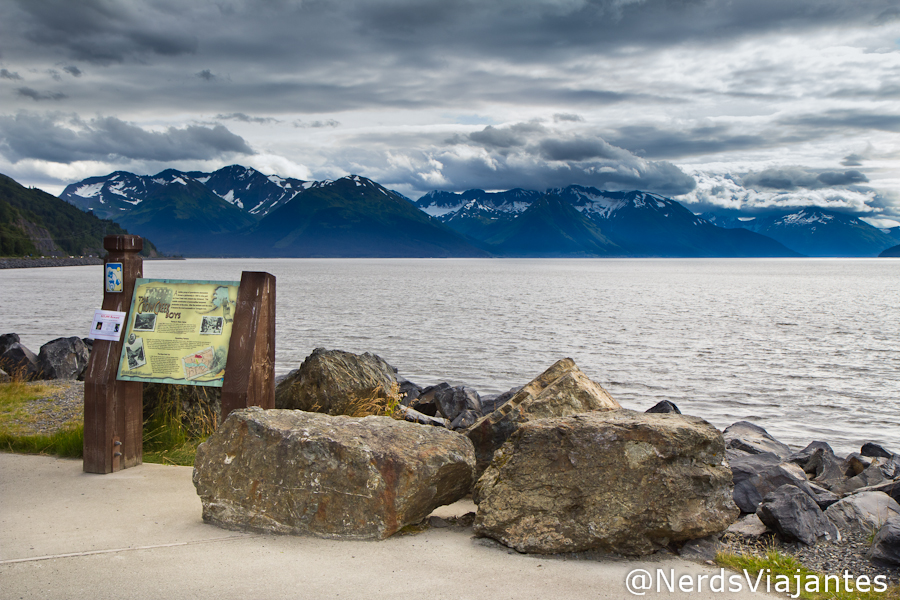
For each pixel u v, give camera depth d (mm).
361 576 4668
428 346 35188
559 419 5793
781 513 5832
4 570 4707
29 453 8461
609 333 42906
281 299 73062
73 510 6133
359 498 5441
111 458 7449
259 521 5590
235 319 7066
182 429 9344
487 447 7305
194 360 7172
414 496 5520
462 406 13844
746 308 66688
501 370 28062
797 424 19797
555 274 193125
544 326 46625
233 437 5891
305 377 10820
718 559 5160
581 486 5324
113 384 7406
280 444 5660
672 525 5180
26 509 6148
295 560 4953
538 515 5340
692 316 56812
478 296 82562
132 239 7406
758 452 10961
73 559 4922
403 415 11461
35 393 13070
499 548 5332
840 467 10070
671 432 5355
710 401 22891
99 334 7426
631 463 5293
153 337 7324
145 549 5145
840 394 24219
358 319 49875
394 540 5453
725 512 5332
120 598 4281
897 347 37344
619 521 5184
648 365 30359
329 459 5520
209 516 5742
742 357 33156
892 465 9914
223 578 4602
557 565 5000
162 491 6770
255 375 7043
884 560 5180
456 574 4750
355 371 11125
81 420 10672
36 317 48656
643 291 99688
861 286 120812
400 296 80938
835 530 5871
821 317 56906
